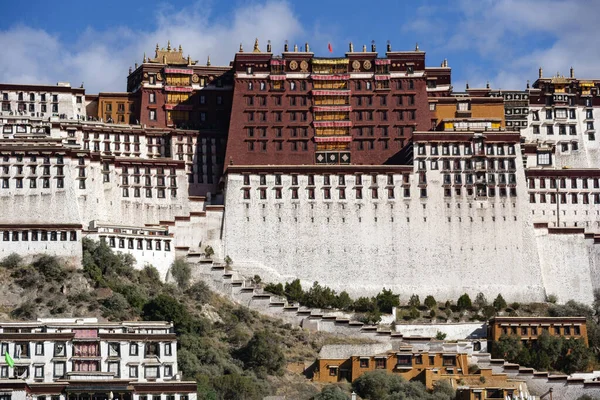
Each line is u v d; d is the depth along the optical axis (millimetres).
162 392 196875
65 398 193250
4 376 198875
